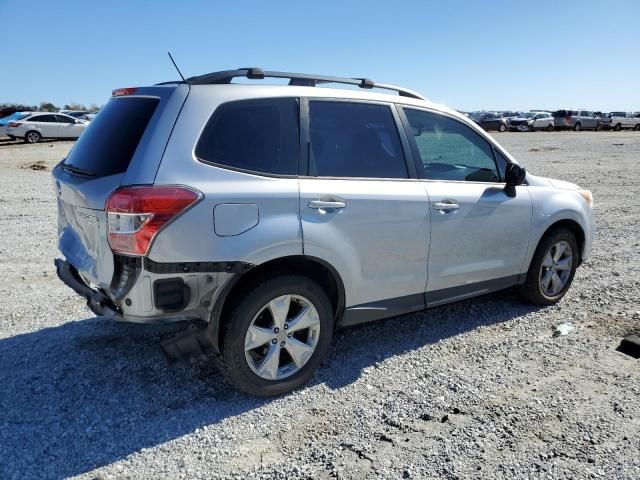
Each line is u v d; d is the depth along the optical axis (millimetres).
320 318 3598
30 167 17234
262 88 3480
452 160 4324
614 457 2883
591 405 3398
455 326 4672
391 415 3307
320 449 2984
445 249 4152
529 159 20625
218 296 3207
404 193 3867
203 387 3643
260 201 3250
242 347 3320
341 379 3758
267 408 3396
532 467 2807
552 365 3953
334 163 3656
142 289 3031
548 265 5020
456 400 3480
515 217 4574
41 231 8180
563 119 48438
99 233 3156
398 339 4410
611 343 4320
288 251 3348
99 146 3396
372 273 3795
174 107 3184
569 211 4992
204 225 3076
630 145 28234
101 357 4023
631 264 6527
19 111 33594
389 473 2771
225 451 2969
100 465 2842
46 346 4195
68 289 5551
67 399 3457
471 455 2908
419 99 4328
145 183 2988
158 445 3014
